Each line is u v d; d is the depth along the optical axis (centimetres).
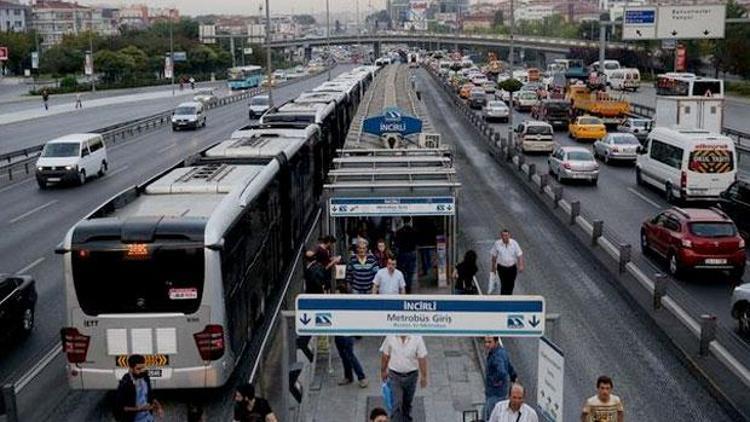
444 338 1608
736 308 1709
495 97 8475
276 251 1917
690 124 4400
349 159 2158
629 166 4325
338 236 1991
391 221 2059
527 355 1562
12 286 1667
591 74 7862
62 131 6216
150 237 1277
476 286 1684
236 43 16525
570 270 2205
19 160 4491
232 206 1424
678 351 1570
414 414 1252
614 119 6141
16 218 2983
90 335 1288
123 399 1105
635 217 2925
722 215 2186
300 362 1314
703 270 2122
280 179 2008
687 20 5203
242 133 2569
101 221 1304
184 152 4925
